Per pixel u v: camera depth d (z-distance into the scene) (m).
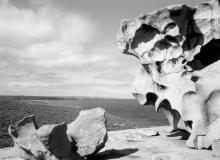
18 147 8.54
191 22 11.41
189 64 11.45
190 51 11.46
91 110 10.20
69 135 9.31
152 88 12.25
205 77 10.50
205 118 9.84
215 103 9.82
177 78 11.02
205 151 9.53
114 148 10.64
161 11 11.09
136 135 13.19
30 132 8.68
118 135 13.41
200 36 11.32
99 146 8.97
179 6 10.58
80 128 9.59
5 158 9.51
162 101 11.58
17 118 20.52
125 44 12.73
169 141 11.62
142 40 12.34
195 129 9.94
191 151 9.64
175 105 10.66
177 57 11.49
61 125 8.09
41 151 7.88
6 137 14.82
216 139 9.00
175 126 12.16
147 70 12.70
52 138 7.73
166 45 11.80
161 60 11.81
